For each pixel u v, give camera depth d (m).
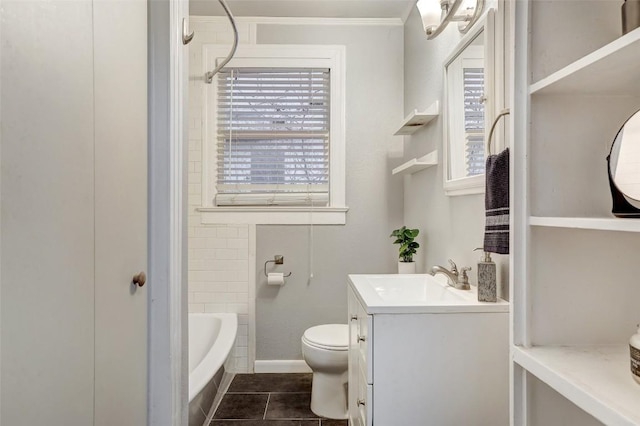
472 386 1.28
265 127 2.79
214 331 2.60
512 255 0.90
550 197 0.88
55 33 0.63
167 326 1.06
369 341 1.28
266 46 2.74
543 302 0.88
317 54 2.77
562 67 0.88
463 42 1.65
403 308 1.27
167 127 1.06
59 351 0.65
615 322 0.88
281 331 2.76
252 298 2.75
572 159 0.88
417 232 2.32
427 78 2.23
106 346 0.81
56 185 0.63
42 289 0.60
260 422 2.09
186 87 1.20
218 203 2.75
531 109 0.88
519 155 0.88
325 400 2.15
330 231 2.78
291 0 2.53
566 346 0.87
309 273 2.77
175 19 1.09
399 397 1.28
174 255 1.08
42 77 0.60
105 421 0.81
